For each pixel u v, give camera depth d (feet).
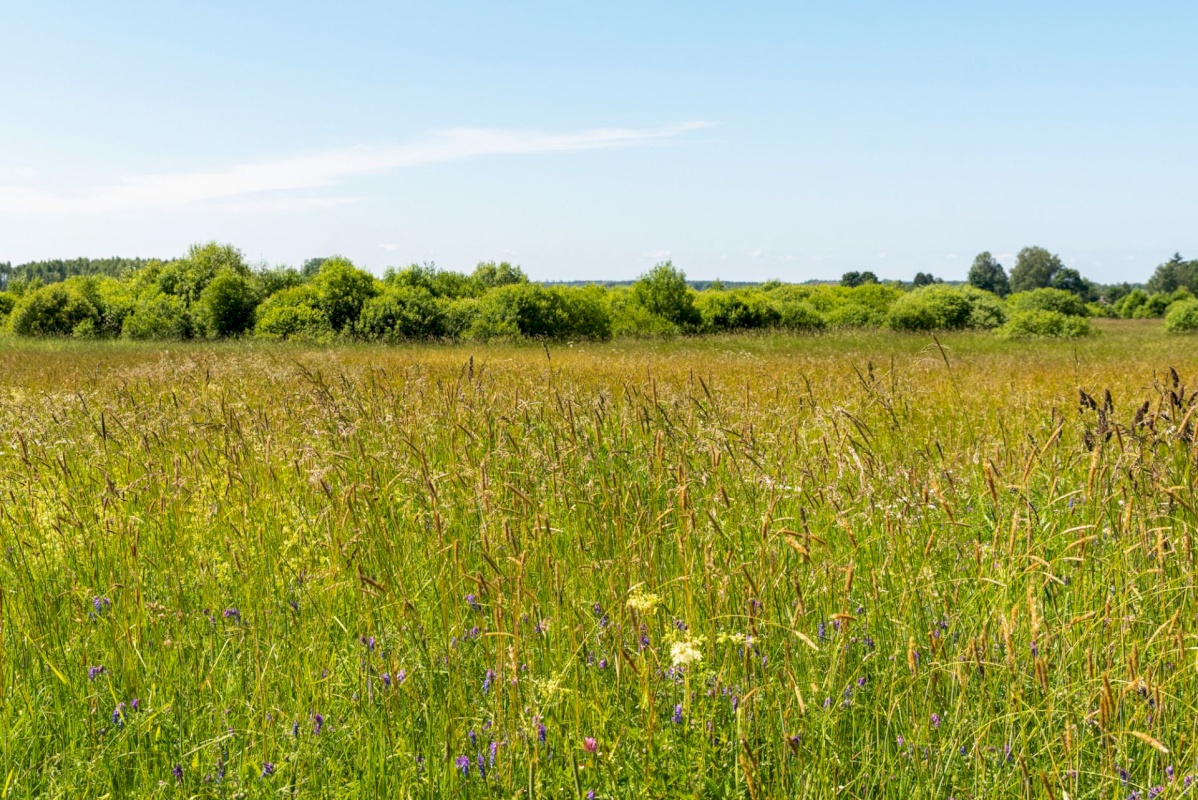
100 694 9.06
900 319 149.79
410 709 8.51
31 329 123.24
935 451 16.30
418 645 9.27
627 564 11.18
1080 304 194.70
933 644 8.85
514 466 15.81
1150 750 7.77
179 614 10.57
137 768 7.99
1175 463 11.82
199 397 26.12
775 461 13.94
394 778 7.91
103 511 13.12
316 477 13.01
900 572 10.59
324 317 107.55
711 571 9.45
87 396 24.97
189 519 13.79
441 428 18.97
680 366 55.83
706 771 7.55
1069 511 12.10
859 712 8.82
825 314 167.12
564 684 8.75
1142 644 8.79
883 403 19.60
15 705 8.89
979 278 528.63
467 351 83.97
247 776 7.94
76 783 7.76
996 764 7.77
